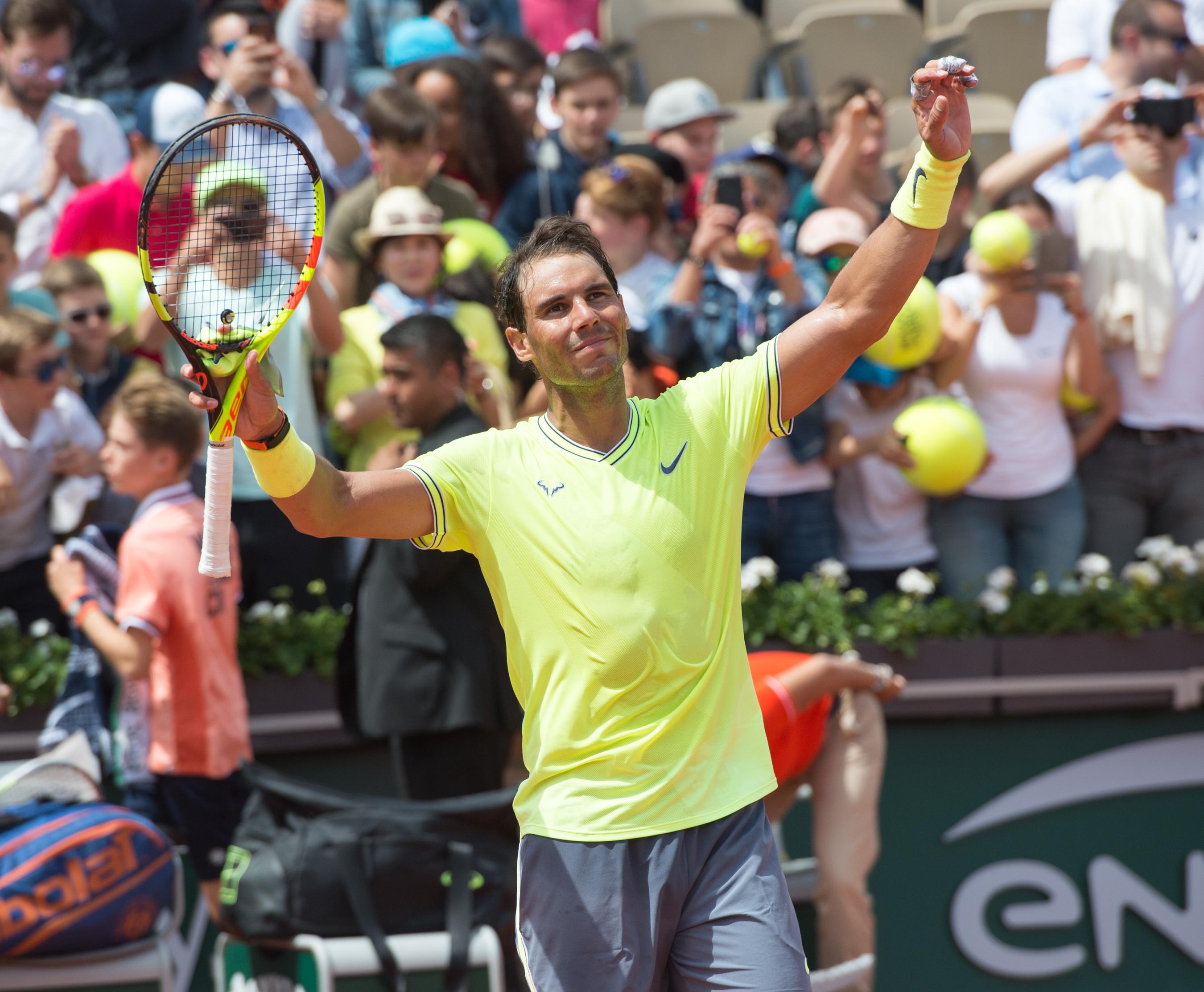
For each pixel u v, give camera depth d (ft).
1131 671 62.54
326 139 73.92
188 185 34.27
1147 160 67.31
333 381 61.57
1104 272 67.67
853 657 52.37
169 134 69.87
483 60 81.10
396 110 65.51
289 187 47.98
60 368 57.11
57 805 47.75
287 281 32.42
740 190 61.11
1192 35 85.71
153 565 49.49
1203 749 63.41
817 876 50.90
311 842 45.32
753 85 106.42
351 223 66.90
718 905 29.45
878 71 104.01
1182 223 67.82
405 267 61.98
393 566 51.26
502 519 29.91
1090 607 63.00
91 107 76.54
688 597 29.45
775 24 114.32
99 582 52.90
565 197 73.67
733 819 29.89
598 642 29.17
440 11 85.25
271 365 27.68
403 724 50.65
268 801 47.19
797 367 30.32
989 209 74.74
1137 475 67.56
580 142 74.28
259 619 57.57
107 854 46.47
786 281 61.67
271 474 27.45
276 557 59.82
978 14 103.45
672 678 29.37
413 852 45.42
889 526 65.82
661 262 69.15
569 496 29.55
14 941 45.14
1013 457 64.90
